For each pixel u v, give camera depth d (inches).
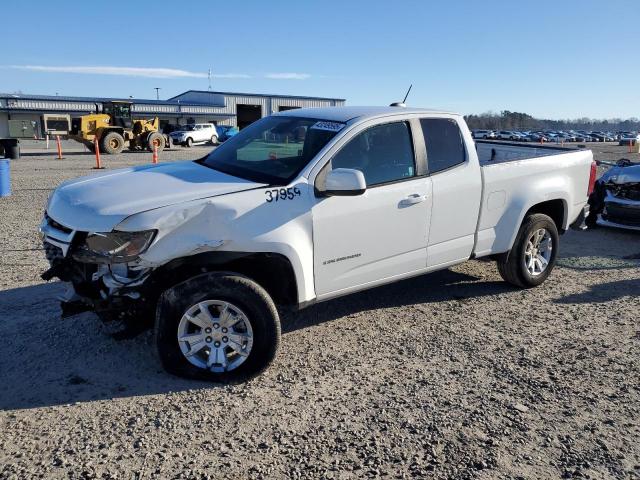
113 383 148.9
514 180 215.2
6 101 2133.4
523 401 143.8
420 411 138.0
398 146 183.0
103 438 124.6
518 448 123.6
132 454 119.0
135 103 2393.0
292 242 155.4
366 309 208.5
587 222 361.1
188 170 178.4
